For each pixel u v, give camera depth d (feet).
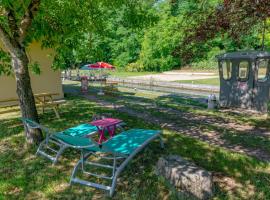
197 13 26.73
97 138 25.32
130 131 21.25
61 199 15.69
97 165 17.66
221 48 143.02
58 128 28.73
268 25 25.38
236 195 15.60
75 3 24.26
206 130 28.53
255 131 28.27
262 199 15.23
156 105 43.65
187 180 15.25
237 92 42.91
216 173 18.02
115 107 41.83
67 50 28.53
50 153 21.56
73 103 45.44
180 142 23.57
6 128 29.17
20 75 22.44
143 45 180.04
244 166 18.92
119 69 190.19
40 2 21.79
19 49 22.15
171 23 158.40
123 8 29.58
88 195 15.98
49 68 48.96
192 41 26.96
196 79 103.96
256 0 19.20
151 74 148.36
